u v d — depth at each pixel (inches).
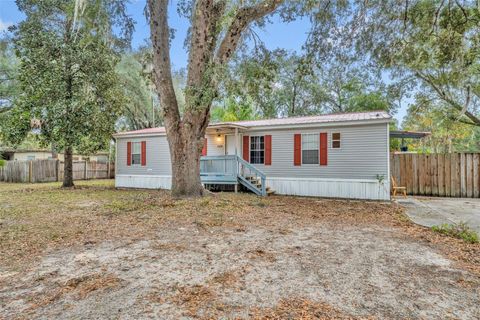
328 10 391.5
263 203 361.7
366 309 106.8
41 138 527.8
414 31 392.5
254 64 397.4
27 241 193.9
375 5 383.9
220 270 144.3
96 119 532.7
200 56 351.9
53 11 525.0
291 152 468.4
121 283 129.4
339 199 425.4
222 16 370.3
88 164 848.3
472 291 122.0
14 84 695.7
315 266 149.7
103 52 535.2
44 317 101.3
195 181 378.0
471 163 445.7
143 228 229.9
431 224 250.4
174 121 369.7
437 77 555.2
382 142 403.5
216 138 549.0
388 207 348.2
